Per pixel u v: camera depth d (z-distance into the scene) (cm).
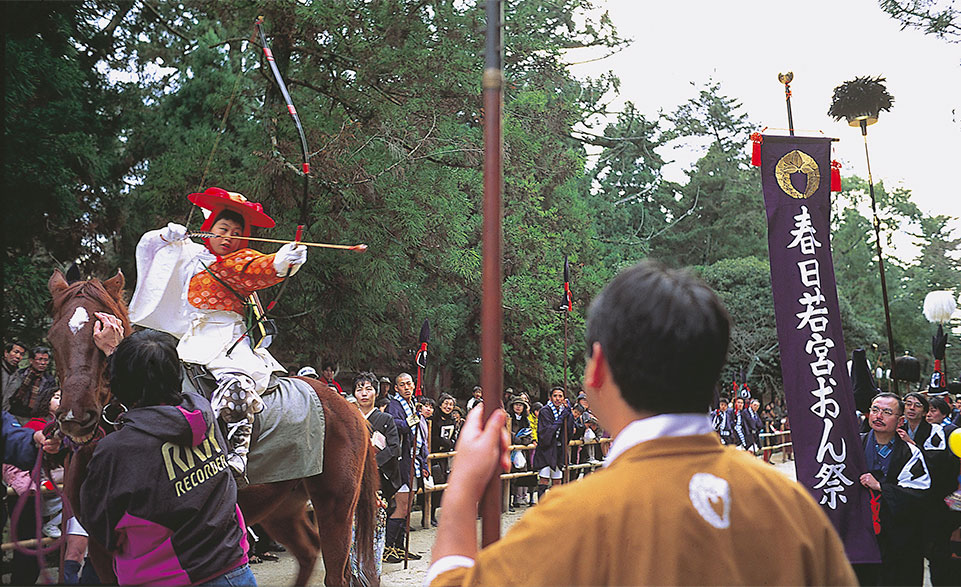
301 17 1134
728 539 138
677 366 145
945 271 3666
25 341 923
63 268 1073
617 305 151
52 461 421
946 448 527
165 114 1163
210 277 431
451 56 1258
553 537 138
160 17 1154
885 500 505
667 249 3441
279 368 470
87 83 1109
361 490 514
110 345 365
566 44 2220
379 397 1017
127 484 288
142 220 1127
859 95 705
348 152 1170
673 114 3578
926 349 3422
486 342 162
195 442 301
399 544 831
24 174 934
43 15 987
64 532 362
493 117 167
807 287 530
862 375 641
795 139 544
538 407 1362
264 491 453
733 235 3422
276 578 699
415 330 1409
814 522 147
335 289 1236
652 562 135
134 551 292
